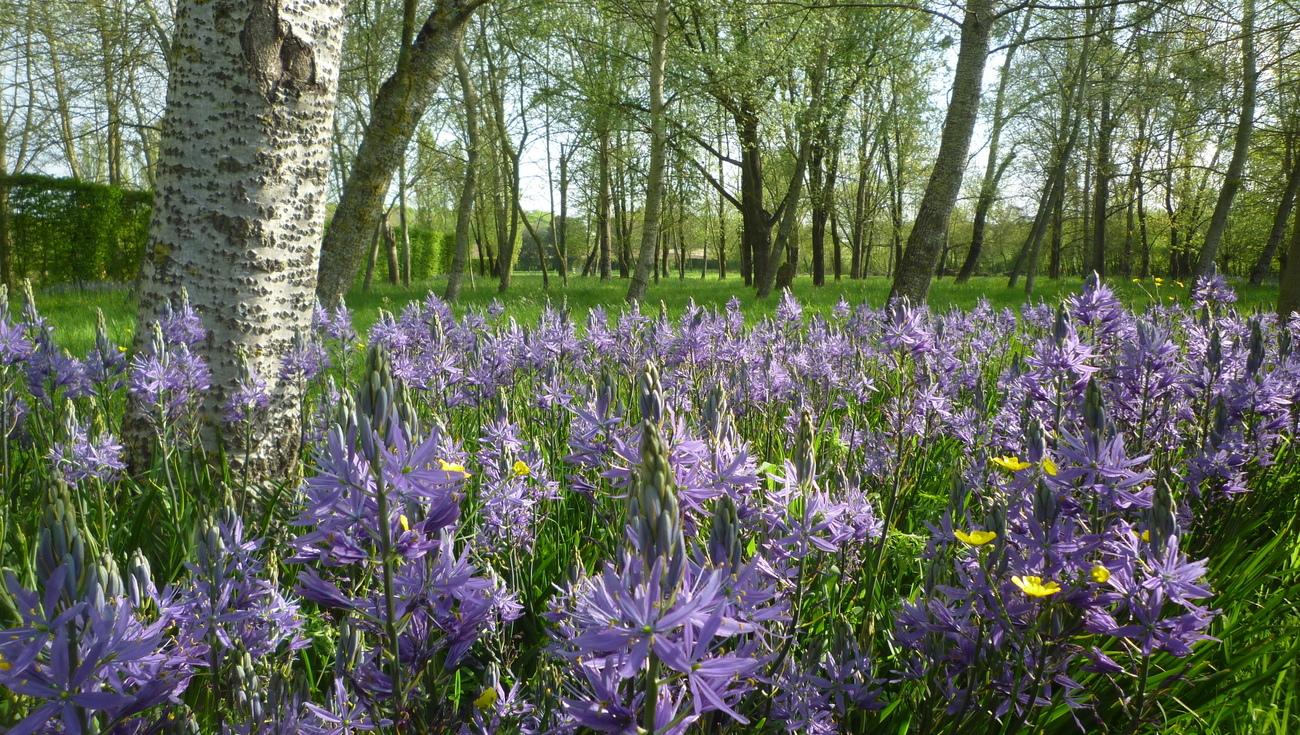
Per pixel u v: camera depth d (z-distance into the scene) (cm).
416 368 463
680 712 145
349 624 183
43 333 412
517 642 291
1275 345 508
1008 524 222
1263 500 402
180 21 405
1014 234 5941
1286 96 1775
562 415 468
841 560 279
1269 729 236
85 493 338
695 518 200
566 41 2341
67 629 125
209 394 412
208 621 186
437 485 152
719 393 244
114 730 151
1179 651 197
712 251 8875
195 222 408
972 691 211
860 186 4234
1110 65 2339
